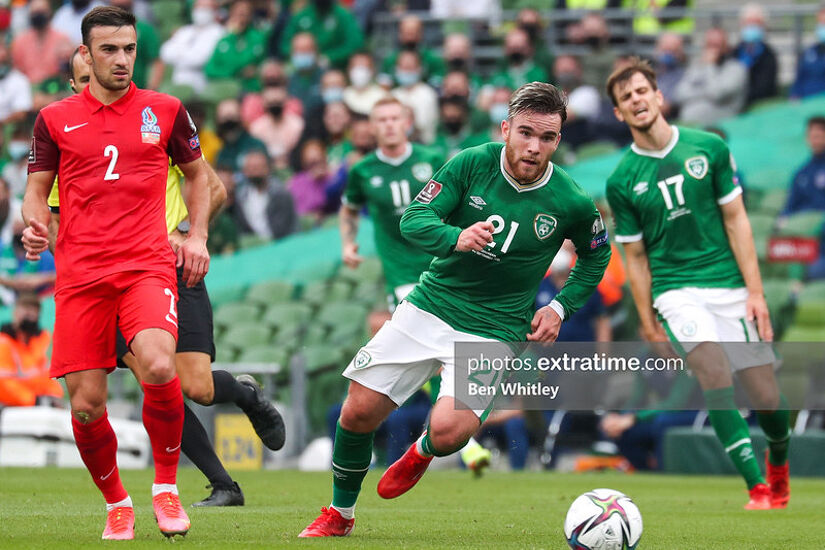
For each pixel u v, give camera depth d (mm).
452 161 18094
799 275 51719
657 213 26375
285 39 65750
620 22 66312
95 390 16812
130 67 16844
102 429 17016
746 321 26047
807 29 69000
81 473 34438
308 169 59031
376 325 44375
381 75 63031
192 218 17922
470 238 16797
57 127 16906
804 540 19297
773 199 56875
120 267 16656
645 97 26047
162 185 17156
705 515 24344
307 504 24906
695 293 26156
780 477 26391
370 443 18125
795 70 63938
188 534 18000
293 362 45125
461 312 18078
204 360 23016
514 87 59188
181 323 22906
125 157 16844
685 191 26078
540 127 17188
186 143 17641
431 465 42375
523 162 17359
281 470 40594
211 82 66625
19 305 42000
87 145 16766
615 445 42531
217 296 51938
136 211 16875
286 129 61969
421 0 68625
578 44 63594
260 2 68188
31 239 16891
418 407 40719
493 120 57562
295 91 63688
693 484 35031
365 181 33219
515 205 17953
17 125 60969
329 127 60375
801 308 48031
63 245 16891
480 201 17969
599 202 51656
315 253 53312
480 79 62906
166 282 16875
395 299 33062
